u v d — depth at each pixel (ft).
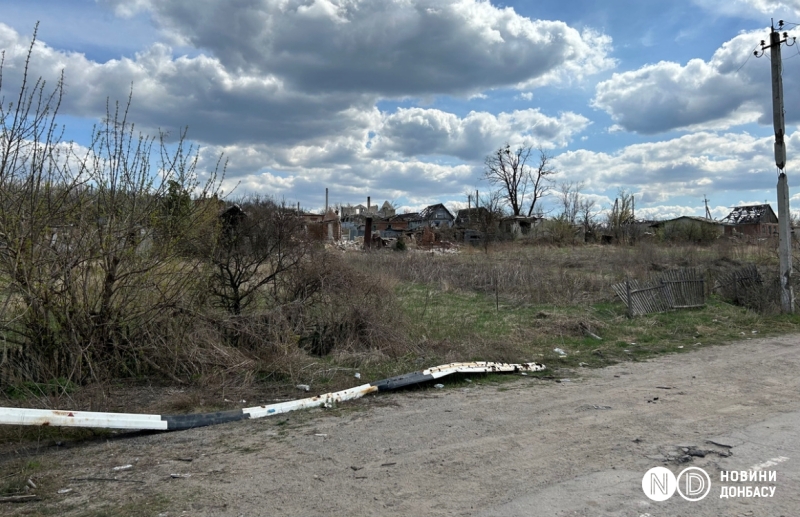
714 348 32.30
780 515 11.48
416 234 196.85
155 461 15.01
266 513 11.81
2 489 13.01
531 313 43.42
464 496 12.57
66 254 21.33
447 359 28.14
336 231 169.89
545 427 17.71
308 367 25.43
